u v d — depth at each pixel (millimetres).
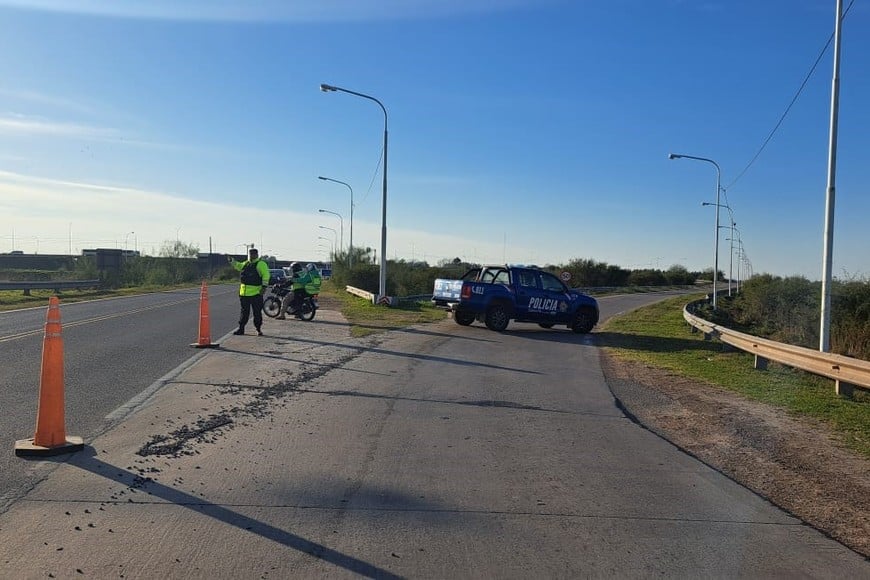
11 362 12523
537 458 7414
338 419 8906
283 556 4777
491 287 21609
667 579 4629
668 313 37750
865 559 5043
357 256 64188
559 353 16828
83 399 9625
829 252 14898
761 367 14922
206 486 6160
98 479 6234
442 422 8938
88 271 58312
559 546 5105
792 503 6242
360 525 5383
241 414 8945
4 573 4426
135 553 4758
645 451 7848
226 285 65375
